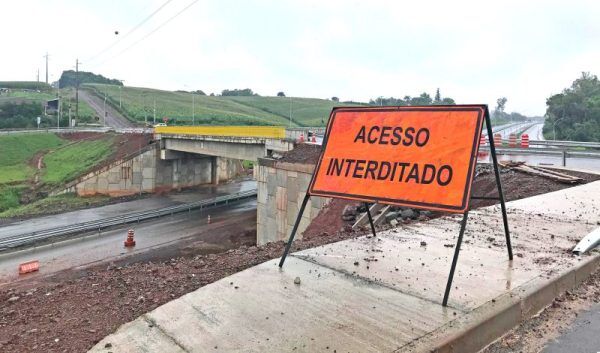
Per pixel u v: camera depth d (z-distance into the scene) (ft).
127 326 14.28
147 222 114.62
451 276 15.11
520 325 15.15
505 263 19.35
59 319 15.40
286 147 99.30
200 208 132.26
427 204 16.02
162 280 19.03
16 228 113.29
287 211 80.74
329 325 13.69
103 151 183.21
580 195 37.40
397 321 13.88
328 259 20.29
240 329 13.62
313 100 624.59
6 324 15.26
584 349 13.41
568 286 18.07
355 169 18.30
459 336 12.93
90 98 434.30
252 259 21.62
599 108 231.09
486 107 16.14
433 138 16.85
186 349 12.59
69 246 92.12
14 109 295.28
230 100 572.92
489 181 48.19
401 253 21.06
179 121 339.57
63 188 152.97
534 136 258.16
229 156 132.26
